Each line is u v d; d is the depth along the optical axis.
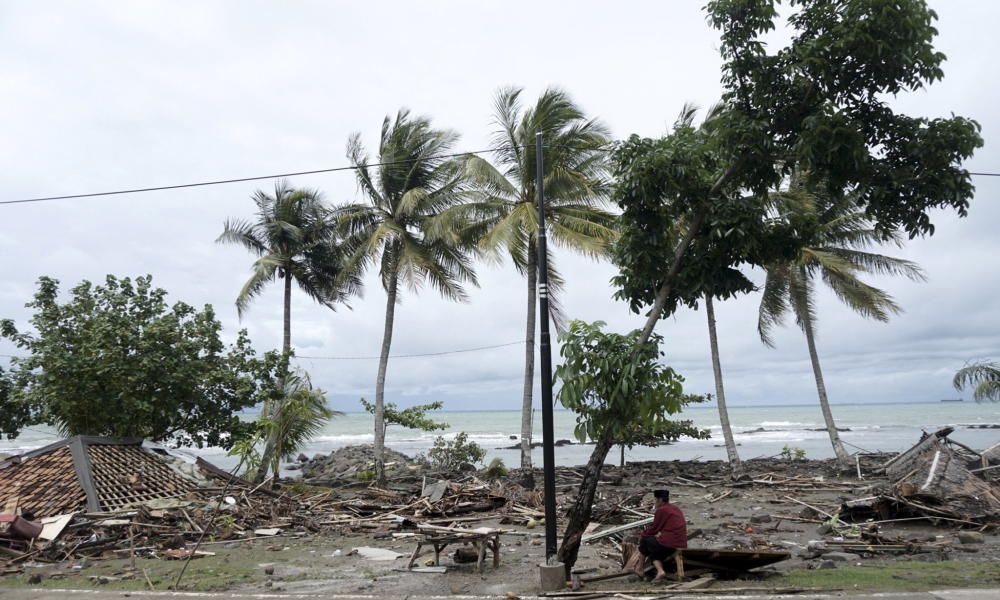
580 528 10.09
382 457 27.16
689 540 13.80
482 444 63.59
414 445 64.12
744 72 10.14
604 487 24.30
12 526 13.43
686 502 20.28
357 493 23.02
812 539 13.85
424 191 26.34
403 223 27.94
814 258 25.75
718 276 10.66
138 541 14.15
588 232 23.97
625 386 9.54
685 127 10.82
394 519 17.64
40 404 20.50
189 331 23.78
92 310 22.09
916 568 10.30
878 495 16.17
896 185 9.39
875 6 8.95
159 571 11.63
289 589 10.01
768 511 17.83
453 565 11.62
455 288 28.75
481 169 24.19
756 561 9.79
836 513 15.96
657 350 10.05
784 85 9.98
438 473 31.17
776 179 10.64
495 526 16.77
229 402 24.08
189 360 23.05
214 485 19.42
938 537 13.39
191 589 10.13
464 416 158.50
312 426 26.52
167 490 18.05
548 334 10.29
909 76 9.38
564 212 24.64
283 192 30.12
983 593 8.23
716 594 8.65
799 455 35.06
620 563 11.44
